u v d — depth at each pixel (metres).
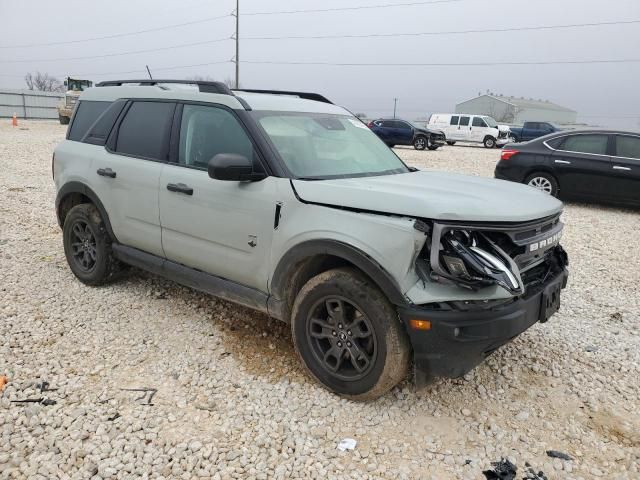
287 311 3.56
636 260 6.74
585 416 3.26
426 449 2.89
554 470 2.77
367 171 3.93
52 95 45.50
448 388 3.49
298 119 4.01
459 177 4.05
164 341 4.00
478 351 2.91
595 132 10.05
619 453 2.92
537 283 3.33
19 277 5.20
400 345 2.98
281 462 2.75
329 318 3.33
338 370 3.30
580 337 4.35
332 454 2.82
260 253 3.51
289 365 3.70
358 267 3.05
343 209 3.12
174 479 2.60
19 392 3.24
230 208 3.63
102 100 4.98
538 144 10.52
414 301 2.84
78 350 3.81
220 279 3.88
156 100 4.40
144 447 2.81
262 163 3.53
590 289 5.58
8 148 17.56
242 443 2.88
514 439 3.00
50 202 9.03
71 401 3.19
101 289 4.97
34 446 2.78
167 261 4.28
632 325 4.64
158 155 4.24
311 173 3.57
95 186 4.68
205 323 4.32
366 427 3.05
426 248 2.86
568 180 10.12
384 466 2.74
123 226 4.52
